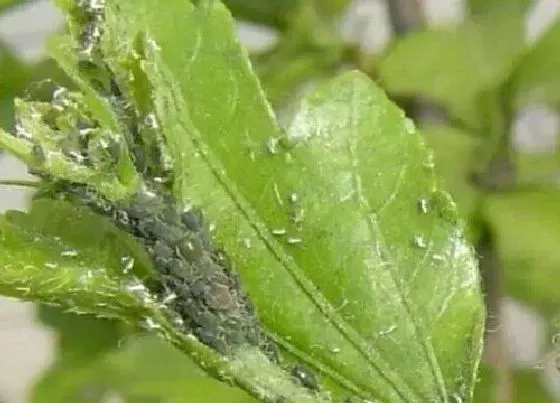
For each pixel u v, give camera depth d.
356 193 0.11
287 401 0.10
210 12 0.10
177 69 0.10
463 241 0.11
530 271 0.17
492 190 0.18
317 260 0.11
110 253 0.10
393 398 0.11
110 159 0.10
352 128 0.11
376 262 0.11
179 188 0.10
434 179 0.11
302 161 0.11
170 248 0.10
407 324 0.11
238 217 0.10
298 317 0.11
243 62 0.11
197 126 0.10
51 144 0.10
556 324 0.13
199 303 0.10
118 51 0.10
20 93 0.18
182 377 0.18
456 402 0.11
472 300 0.11
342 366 0.11
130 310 0.10
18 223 0.10
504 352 0.17
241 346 0.10
